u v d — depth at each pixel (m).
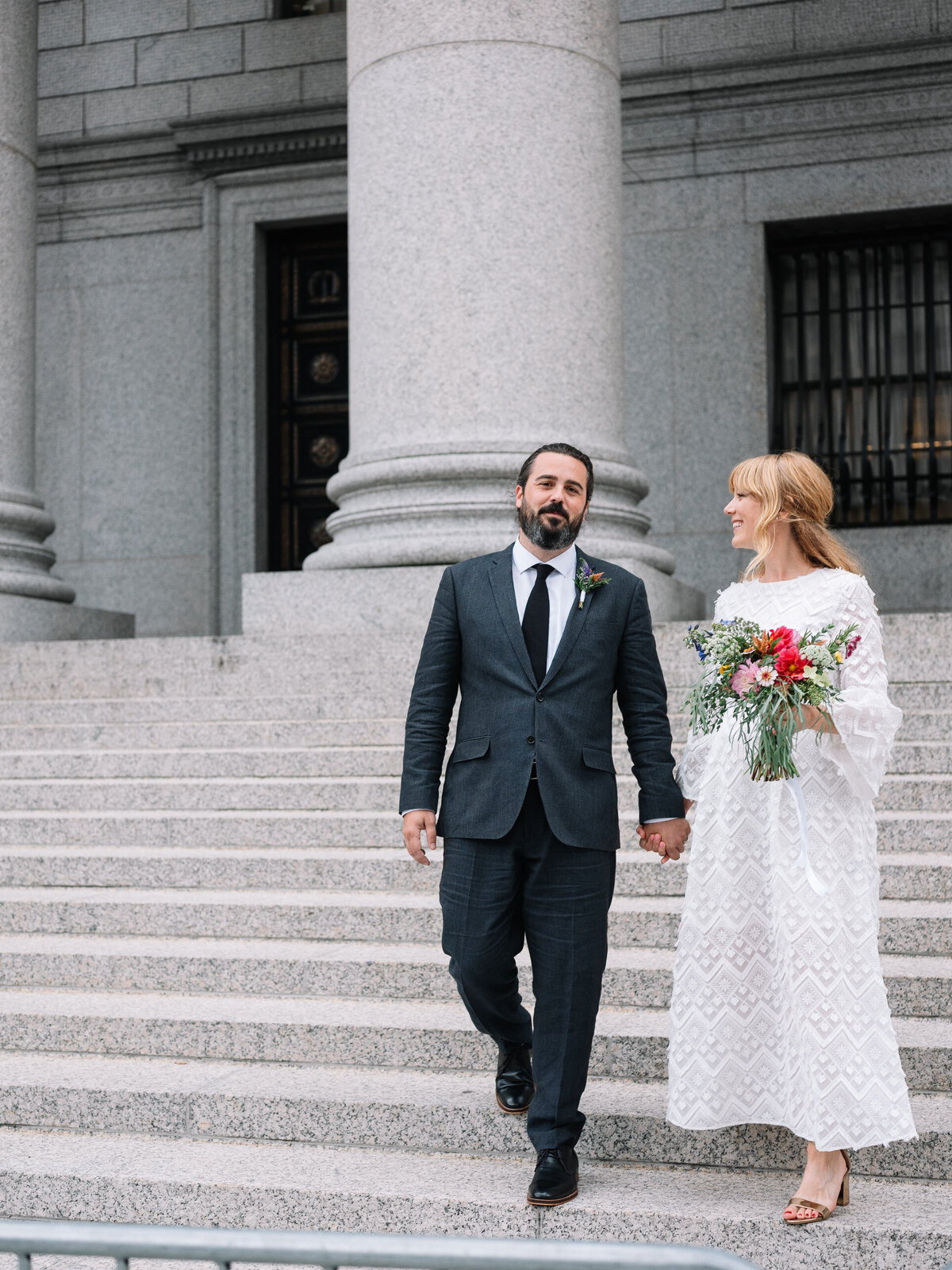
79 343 12.85
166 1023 4.19
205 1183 3.39
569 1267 1.76
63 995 4.59
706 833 3.34
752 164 11.31
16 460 9.80
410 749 3.45
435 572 7.81
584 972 3.27
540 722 3.31
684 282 11.47
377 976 4.43
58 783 6.30
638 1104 3.59
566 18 7.95
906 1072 3.68
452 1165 3.50
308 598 8.05
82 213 12.88
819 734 3.20
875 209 11.01
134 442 12.66
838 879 3.17
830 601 3.29
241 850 5.66
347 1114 3.67
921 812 5.28
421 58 7.87
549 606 3.42
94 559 12.68
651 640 3.50
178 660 7.61
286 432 12.70
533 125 7.85
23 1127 3.89
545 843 3.28
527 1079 3.59
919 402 11.41
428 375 7.86
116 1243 1.84
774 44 11.19
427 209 7.85
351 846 5.61
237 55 12.39
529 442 7.80
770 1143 3.42
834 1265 3.02
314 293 12.71
